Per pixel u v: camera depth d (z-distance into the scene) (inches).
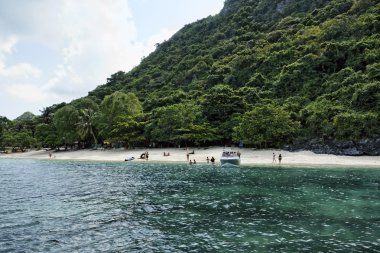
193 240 764.6
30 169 2613.2
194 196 1307.8
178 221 935.7
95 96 7047.2
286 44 5167.3
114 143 4416.8
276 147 3110.2
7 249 721.0
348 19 4719.5
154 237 794.2
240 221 924.0
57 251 708.7
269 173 1991.9
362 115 2677.2
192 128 3403.1
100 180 1830.7
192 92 5162.4
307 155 2765.7
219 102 3713.1
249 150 3132.4
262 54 5216.5
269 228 852.0
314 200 1190.9
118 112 4343.0
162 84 6663.4
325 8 5989.2
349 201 1167.6
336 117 2736.2
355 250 685.9
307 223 895.1
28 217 1003.3
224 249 700.0
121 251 703.7
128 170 2354.8
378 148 2571.4
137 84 7214.6
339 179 1697.8
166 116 3693.4
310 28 5492.1
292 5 7352.4
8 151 5497.1
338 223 892.6
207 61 6648.6
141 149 3951.8
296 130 3006.9
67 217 1002.1
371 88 2864.2
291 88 4050.2
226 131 3442.4
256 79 4544.8
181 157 3147.1
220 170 2215.8
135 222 934.4
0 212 1071.0
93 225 909.8
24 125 6574.8
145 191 1450.5
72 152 4448.8
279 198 1236.5
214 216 984.3
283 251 683.4
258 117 3026.6
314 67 4069.9
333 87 3553.2
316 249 693.3
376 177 1761.8
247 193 1348.4
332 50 4082.2
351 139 2657.5
